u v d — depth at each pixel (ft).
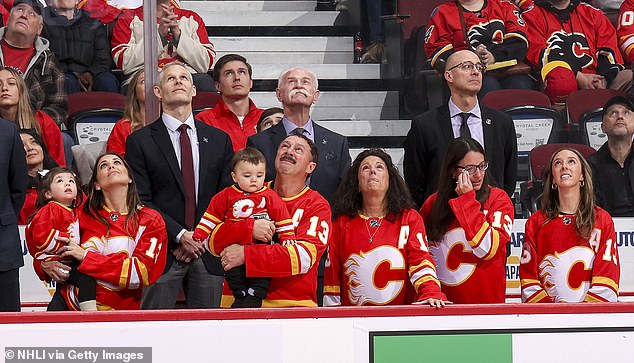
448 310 38.06
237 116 54.24
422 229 41.73
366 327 37.99
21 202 44.04
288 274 40.11
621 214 54.44
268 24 71.15
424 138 49.96
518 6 61.87
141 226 42.88
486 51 61.05
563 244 43.88
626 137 55.72
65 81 54.24
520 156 57.57
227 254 40.14
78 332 37.37
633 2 62.49
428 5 64.28
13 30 53.98
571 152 43.96
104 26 54.90
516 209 54.65
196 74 59.11
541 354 38.24
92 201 42.80
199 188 47.06
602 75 61.77
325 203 42.29
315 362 37.88
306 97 48.03
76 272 41.32
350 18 71.00
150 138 47.14
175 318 37.63
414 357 38.09
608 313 38.37
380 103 65.77
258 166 41.37
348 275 42.04
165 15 58.03
